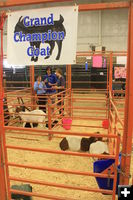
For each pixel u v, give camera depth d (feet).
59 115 17.22
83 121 20.92
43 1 5.27
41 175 10.35
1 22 5.85
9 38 5.86
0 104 6.38
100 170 7.27
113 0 34.12
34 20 5.56
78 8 5.29
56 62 5.58
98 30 39.14
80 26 39.63
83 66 38.91
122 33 38.55
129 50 5.09
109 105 14.53
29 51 5.75
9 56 5.94
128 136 5.54
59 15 5.35
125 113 5.45
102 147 12.30
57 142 14.82
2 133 6.64
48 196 6.91
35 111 16.88
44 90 20.56
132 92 5.25
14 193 7.77
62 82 21.47
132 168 10.75
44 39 5.57
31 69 21.74
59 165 11.31
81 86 39.32
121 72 18.45
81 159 12.09
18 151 13.26
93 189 6.48
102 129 17.71
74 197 8.64
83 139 13.15
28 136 16.15
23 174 10.42
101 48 26.66
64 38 5.41
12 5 5.58
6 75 41.11
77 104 29.60
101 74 35.32
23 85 41.01
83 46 40.24
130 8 4.95
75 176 10.26
